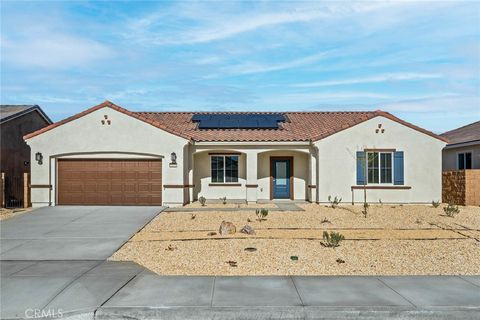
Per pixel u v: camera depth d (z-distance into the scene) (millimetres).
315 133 20859
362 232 12453
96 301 6637
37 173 18328
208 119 23516
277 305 6410
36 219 14898
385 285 7465
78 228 13188
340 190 19281
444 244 10844
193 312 6246
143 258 9508
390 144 19359
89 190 18484
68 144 18422
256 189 19953
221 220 14625
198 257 9562
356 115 24797
